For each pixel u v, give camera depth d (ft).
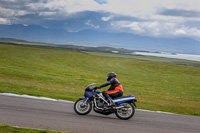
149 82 128.88
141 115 35.06
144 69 205.36
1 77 80.69
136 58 373.81
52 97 46.57
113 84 32.17
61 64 184.96
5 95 41.19
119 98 31.55
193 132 27.86
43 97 43.73
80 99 31.42
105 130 24.86
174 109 49.67
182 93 95.76
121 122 29.40
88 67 183.93
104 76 137.08
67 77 107.34
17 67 126.00
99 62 229.25
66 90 65.10
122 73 165.37
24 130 21.47
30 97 41.81
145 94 79.30
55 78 95.45
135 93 79.20
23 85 63.05
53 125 24.81
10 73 91.71
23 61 170.60
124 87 93.45
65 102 40.27
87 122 27.50
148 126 28.58
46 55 241.14
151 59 381.40
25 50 270.05
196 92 104.06
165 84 126.21
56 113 30.60
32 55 226.17
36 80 84.43
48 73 113.39
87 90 31.68
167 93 89.86
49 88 64.28
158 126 29.07
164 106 52.49
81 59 240.32
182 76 178.60
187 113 44.68
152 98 70.23
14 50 254.47
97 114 33.17
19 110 30.25
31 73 101.04
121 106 31.07
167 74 183.83
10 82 66.13
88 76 124.77
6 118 25.67
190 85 131.54
